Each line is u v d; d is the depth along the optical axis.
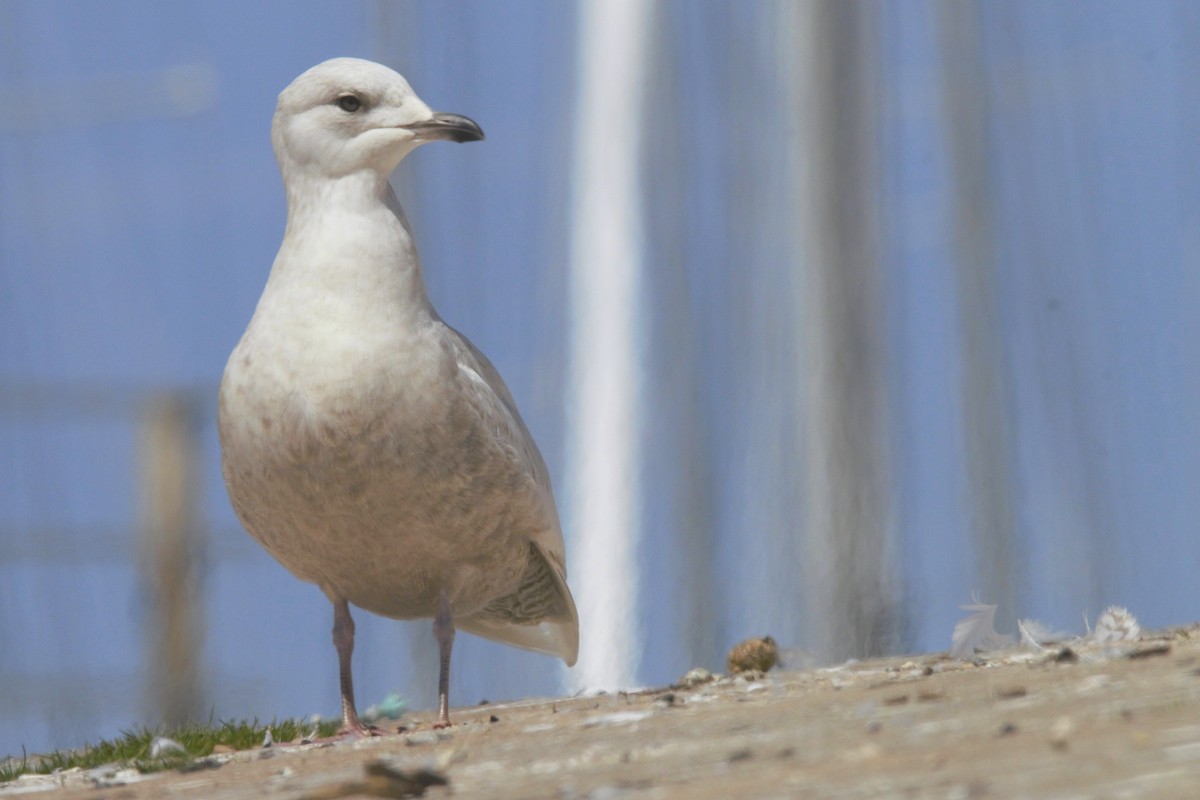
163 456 23.36
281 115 10.75
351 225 10.36
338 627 11.15
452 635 10.81
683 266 22.69
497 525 10.70
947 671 9.53
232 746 11.41
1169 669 7.57
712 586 20.39
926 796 5.26
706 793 5.83
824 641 20.28
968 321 22.11
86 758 11.62
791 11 23.52
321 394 9.95
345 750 9.52
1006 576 20.47
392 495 10.19
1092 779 5.18
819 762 6.16
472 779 7.07
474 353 11.18
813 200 23.30
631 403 21.73
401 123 10.55
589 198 23.12
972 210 22.72
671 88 23.23
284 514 10.44
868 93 23.78
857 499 21.28
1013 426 21.39
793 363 22.53
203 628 23.16
